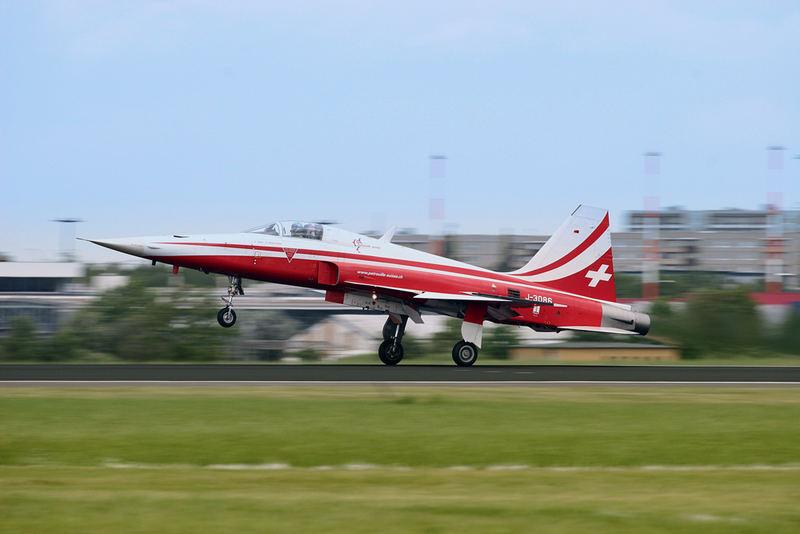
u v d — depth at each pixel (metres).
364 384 76.19
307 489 34.75
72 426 51.06
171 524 28.14
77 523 28.12
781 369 105.38
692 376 89.88
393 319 104.50
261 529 27.61
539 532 27.48
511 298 103.94
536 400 65.19
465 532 27.42
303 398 64.12
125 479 36.97
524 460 44.06
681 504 31.77
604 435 50.53
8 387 70.69
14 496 32.12
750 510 30.69
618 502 32.09
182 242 99.00
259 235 101.50
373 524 28.30
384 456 44.59
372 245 104.00
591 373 92.56
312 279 101.00
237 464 42.69
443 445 47.19
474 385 76.81
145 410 57.00
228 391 68.69
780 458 45.06
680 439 49.59
